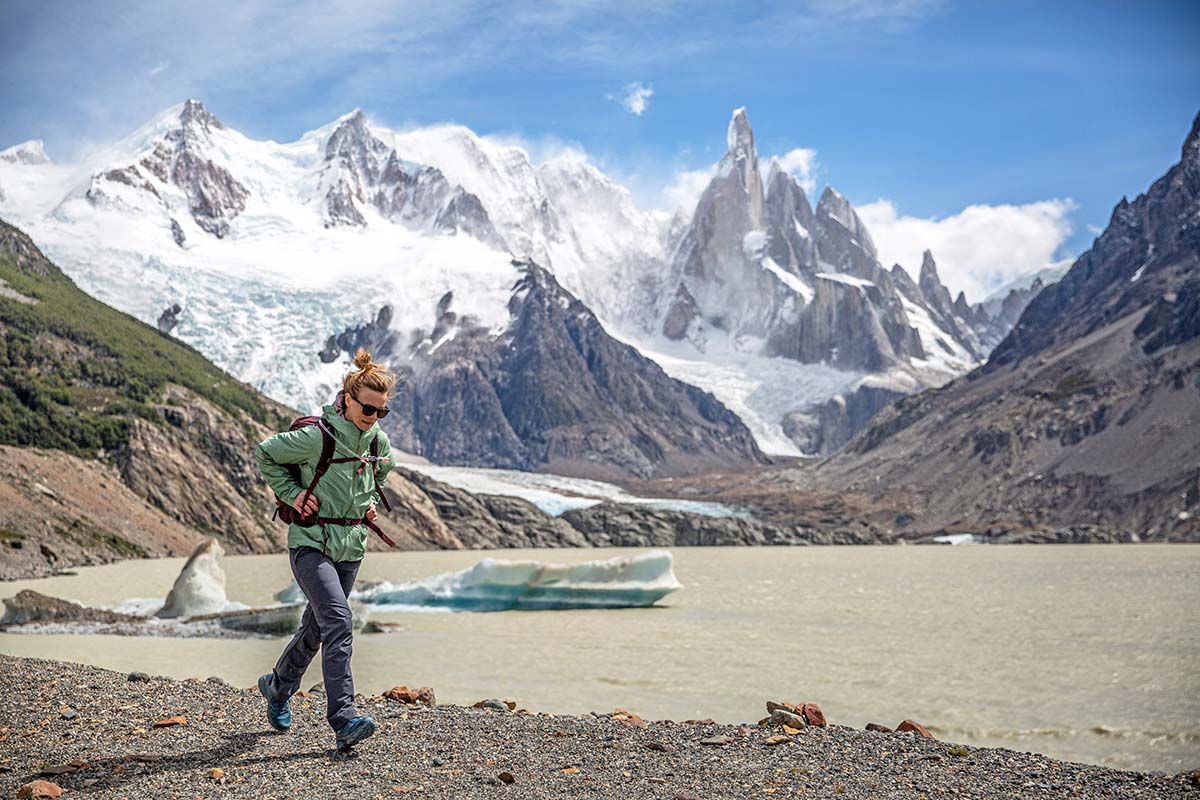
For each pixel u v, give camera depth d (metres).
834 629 45.28
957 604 63.62
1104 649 37.12
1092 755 18.39
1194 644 38.88
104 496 142.62
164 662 26.12
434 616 52.16
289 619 36.53
